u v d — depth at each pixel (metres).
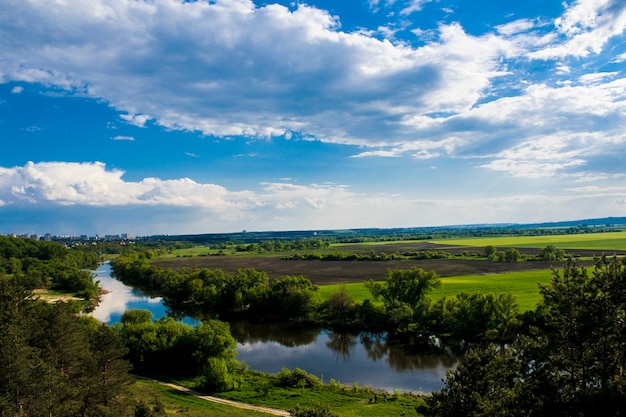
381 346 76.25
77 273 141.88
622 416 18.81
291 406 47.22
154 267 166.88
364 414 44.03
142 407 37.84
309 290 100.00
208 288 115.00
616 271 23.77
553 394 21.88
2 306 43.44
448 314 77.62
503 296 75.12
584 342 23.33
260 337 86.19
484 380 26.12
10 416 29.55
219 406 46.84
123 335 64.50
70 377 41.97
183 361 61.28
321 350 75.31
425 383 57.12
